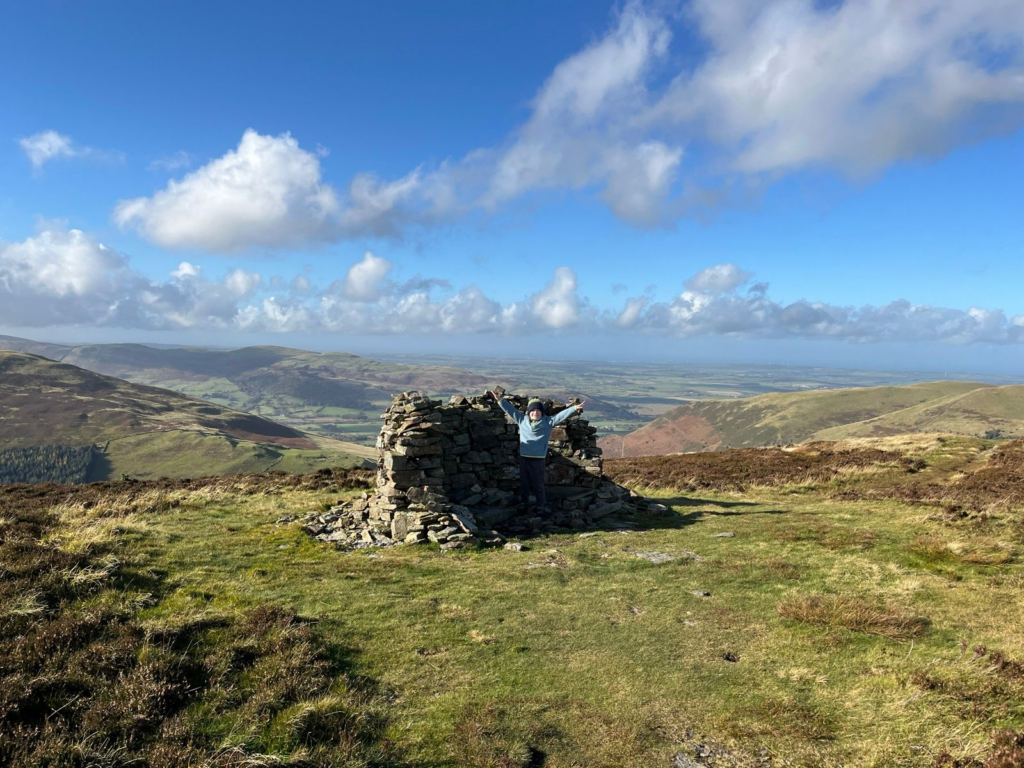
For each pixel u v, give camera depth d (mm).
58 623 3260
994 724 2502
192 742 2381
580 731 2646
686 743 2562
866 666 3195
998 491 9297
